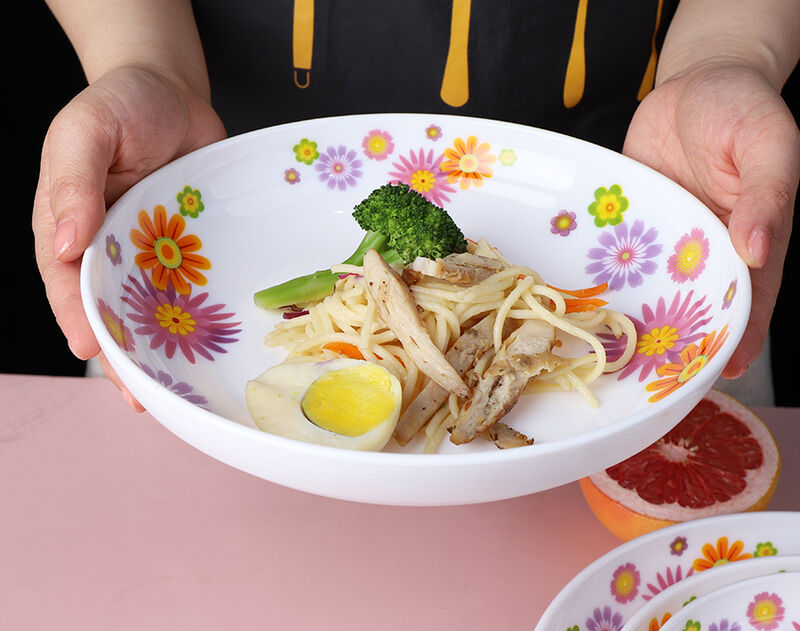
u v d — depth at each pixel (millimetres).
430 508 564
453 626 515
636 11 729
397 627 514
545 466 456
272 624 513
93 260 528
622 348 562
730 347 495
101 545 541
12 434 594
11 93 1035
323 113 771
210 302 581
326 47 741
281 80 757
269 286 599
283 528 552
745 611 478
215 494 567
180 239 589
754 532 508
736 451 566
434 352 534
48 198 596
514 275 579
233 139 616
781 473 583
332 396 523
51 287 561
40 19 1004
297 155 631
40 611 514
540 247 617
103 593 522
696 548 505
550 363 527
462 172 640
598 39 736
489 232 625
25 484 567
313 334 571
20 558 534
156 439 595
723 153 589
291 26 734
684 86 630
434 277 560
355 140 640
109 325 517
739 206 540
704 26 685
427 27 729
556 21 728
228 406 534
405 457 444
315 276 588
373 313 562
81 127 568
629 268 594
